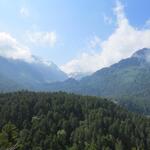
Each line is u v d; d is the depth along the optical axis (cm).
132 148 19438
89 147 18975
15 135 10188
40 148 18000
